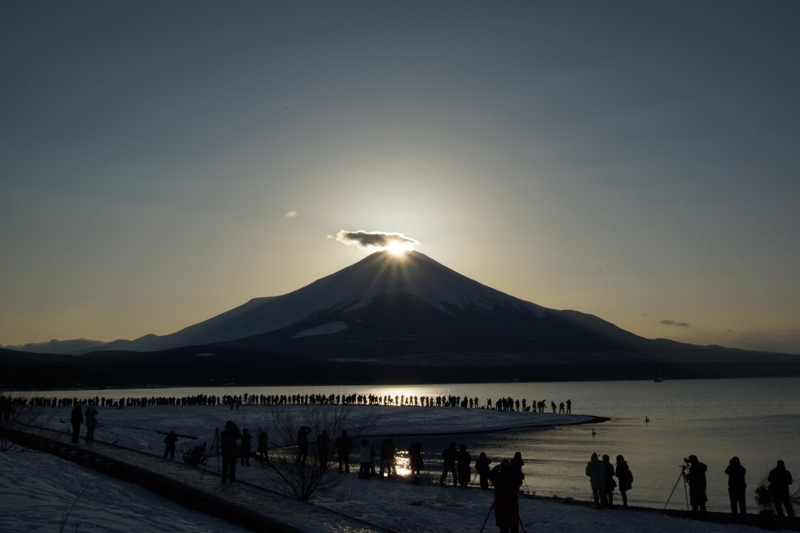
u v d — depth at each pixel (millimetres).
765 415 85688
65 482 18234
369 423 63156
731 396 152125
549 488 31641
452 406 91875
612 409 103375
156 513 16141
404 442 53844
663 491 31172
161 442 44062
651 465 39656
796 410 96938
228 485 20875
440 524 20500
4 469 17547
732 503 22125
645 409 102875
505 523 16578
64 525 12031
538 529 20641
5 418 36969
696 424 70938
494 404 119562
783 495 21172
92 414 33125
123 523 13320
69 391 177750
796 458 42406
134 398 120125
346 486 26375
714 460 41594
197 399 93125
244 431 31328
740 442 52219
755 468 38156
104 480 21156
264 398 97500
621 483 24953
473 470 36875
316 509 17734
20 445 28031
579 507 24422
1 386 157000
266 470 27625
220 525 16109
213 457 36344
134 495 19453
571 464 40188
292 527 14766
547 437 57219
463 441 54094
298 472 22781
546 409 102500
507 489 16688
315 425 35719
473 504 24203
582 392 187000
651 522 21688
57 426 48000
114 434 45219
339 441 31891
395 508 22719
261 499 18719
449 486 29344
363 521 16438
